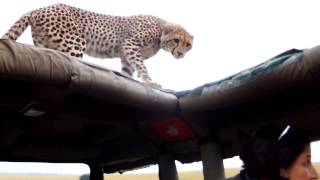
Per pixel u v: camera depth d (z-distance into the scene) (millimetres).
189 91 3453
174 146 4309
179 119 3652
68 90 2588
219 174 3738
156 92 3297
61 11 3844
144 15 4547
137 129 4188
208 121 3783
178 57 4488
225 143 4102
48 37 3740
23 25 3639
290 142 1514
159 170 4414
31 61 2287
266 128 1605
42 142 4422
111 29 4207
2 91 2652
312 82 2672
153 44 4484
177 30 4402
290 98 3209
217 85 3203
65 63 2490
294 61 2668
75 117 3217
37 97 2746
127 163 5258
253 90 2926
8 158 4352
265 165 1527
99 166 5258
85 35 3996
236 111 3604
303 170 1517
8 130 3768
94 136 4648
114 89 2838
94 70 2705
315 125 3238
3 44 2195
